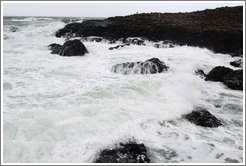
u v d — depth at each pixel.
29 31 28.62
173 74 11.80
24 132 6.11
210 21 28.16
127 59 14.68
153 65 12.05
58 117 6.82
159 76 11.32
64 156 5.49
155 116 7.35
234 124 7.47
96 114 7.11
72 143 5.87
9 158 5.26
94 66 12.96
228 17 29.03
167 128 6.95
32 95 8.53
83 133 6.22
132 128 6.70
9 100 8.02
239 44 19.62
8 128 6.20
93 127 6.47
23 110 7.23
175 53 17.38
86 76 11.12
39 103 7.81
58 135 6.07
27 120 6.61
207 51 19.48
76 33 26.72
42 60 13.91
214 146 6.21
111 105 7.70
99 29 26.34
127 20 32.44
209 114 7.57
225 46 19.75
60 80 10.38
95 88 9.34
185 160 5.61
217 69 11.74
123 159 5.32
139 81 10.14
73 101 8.02
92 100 8.14
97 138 6.10
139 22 29.91
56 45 17.59
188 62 14.11
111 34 25.03
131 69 11.92
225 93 10.09
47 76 10.87
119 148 5.74
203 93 9.99
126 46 19.48
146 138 6.40
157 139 6.39
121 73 11.89
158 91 9.16
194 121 7.32
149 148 6.00
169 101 8.32
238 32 20.70
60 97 8.39
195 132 6.84
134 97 8.52
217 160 5.65
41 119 6.69
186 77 11.29
